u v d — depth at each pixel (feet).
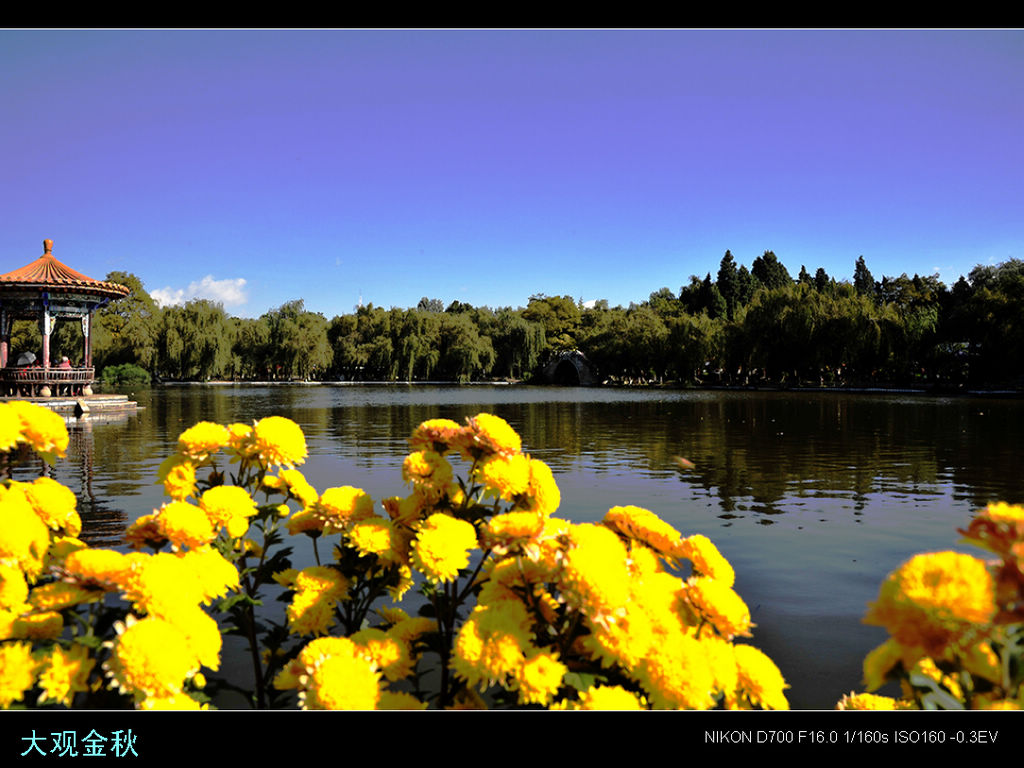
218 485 7.47
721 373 209.87
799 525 24.06
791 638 13.21
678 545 5.77
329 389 182.29
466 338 236.63
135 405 92.38
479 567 6.75
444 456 7.16
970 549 20.21
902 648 3.44
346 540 7.02
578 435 59.06
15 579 4.94
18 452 6.67
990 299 130.52
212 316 182.80
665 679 4.41
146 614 5.26
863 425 68.54
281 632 7.71
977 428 64.34
